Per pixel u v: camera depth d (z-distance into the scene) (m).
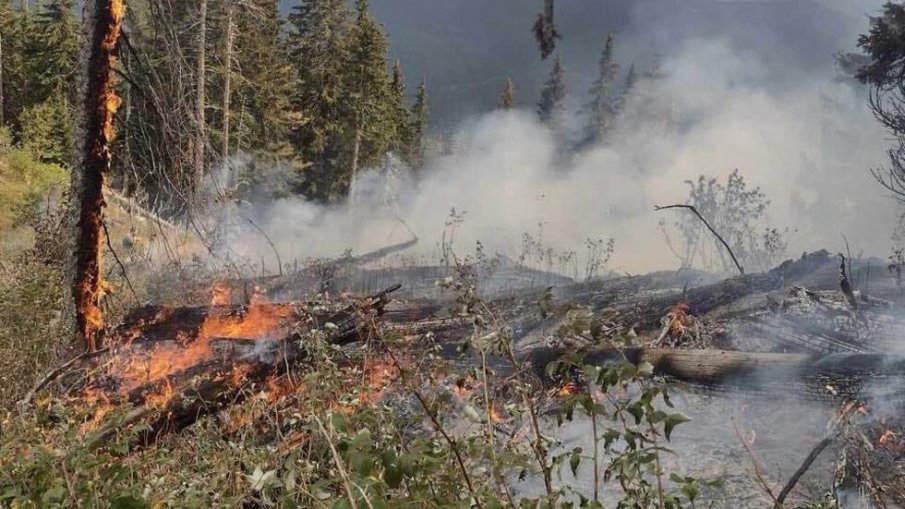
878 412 4.62
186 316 5.20
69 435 2.45
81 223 5.59
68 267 5.55
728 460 4.44
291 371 4.43
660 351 5.50
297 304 5.03
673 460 4.45
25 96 31.95
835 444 4.50
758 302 7.49
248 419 3.72
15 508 2.09
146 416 4.04
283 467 2.74
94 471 2.35
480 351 2.25
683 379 5.41
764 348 6.59
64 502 2.11
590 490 3.91
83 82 5.59
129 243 8.40
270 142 29.02
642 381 1.98
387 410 2.49
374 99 36.28
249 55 26.05
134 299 7.50
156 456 3.24
